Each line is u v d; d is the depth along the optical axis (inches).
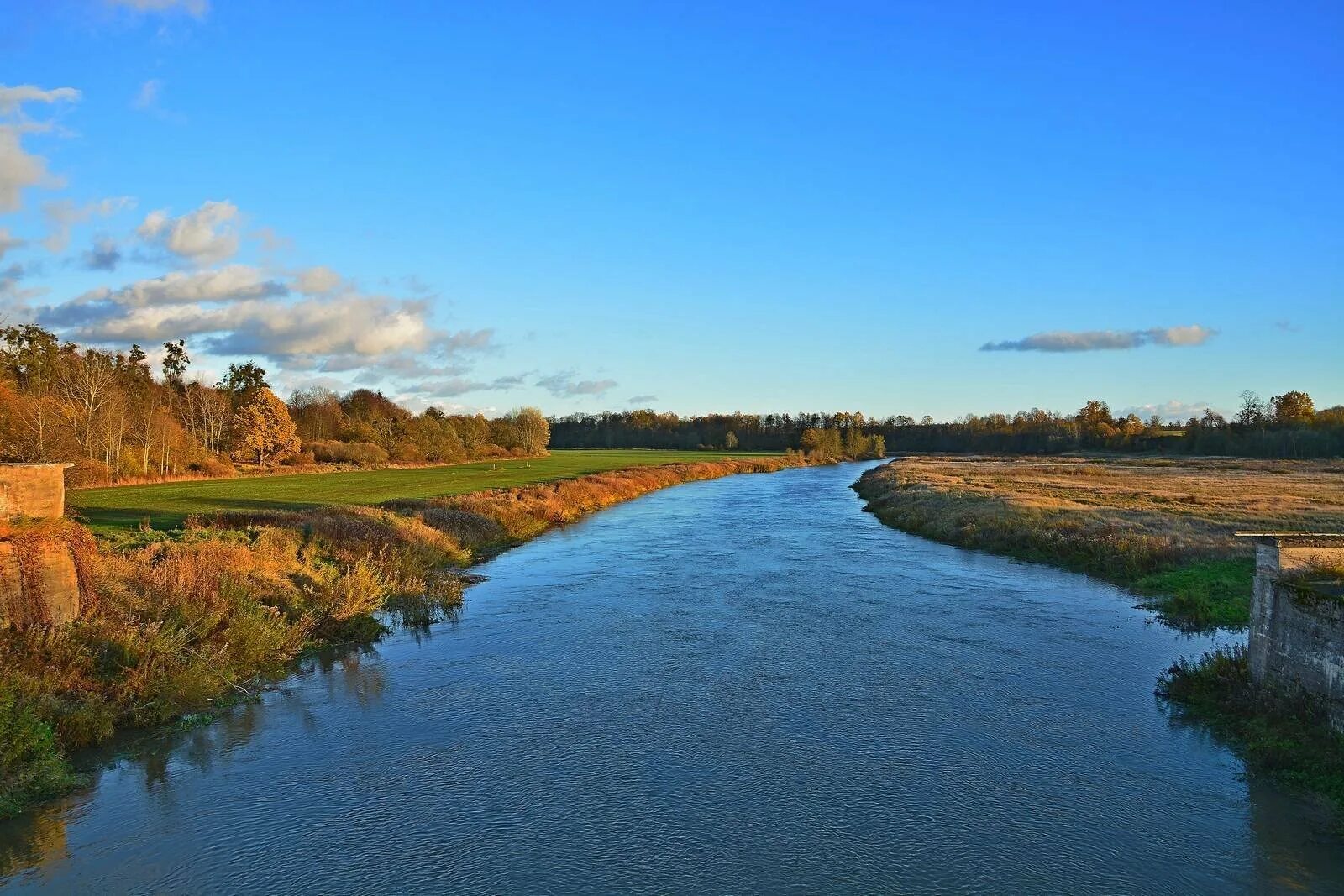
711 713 572.1
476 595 977.5
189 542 946.7
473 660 703.7
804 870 376.5
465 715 572.4
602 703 594.6
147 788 463.8
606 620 841.5
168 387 3779.5
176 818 428.5
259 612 729.0
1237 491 2092.8
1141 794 444.5
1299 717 490.3
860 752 502.6
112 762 497.4
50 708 508.4
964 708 576.7
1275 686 524.7
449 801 445.1
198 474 2659.9
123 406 2561.5
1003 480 2608.3
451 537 1299.2
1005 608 882.8
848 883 365.4
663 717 565.0
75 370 2573.8
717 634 780.6
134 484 2268.7
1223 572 954.7
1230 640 743.7
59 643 569.0
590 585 1025.5
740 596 951.0
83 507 1496.1
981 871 374.0
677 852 392.2
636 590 991.0
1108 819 418.3
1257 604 547.8
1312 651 489.4
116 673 573.6
